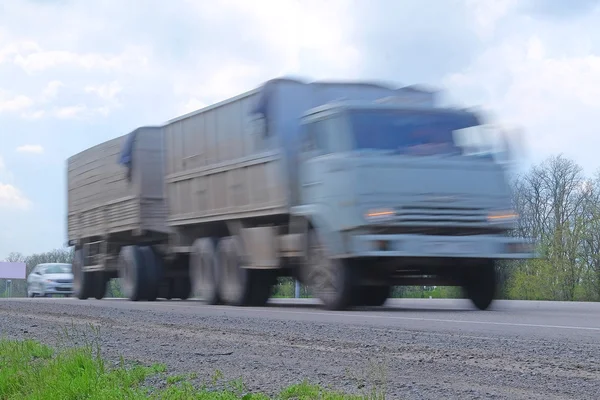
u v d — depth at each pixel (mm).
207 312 15102
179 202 20500
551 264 39531
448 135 15102
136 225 22547
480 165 15039
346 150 14789
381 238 14305
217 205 18766
